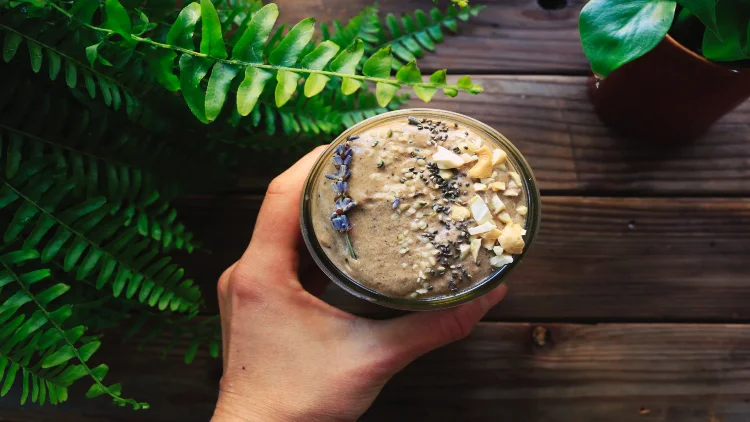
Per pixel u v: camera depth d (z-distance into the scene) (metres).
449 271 0.28
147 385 0.39
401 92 0.39
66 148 0.30
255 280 0.32
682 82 0.32
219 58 0.25
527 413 0.39
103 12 0.28
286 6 0.39
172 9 0.29
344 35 0.35
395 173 0.29
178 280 0.33
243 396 0.32
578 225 0.39
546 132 0.39
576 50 0.39
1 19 0.26
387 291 0.28
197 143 0.34
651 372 0.38
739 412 0.38
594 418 0.38
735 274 0.38
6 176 0.28
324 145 0.34
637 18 0.27
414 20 0.39
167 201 0.34
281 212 0.32
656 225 0.38
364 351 0.31
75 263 0.30
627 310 0.38
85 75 0.27
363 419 0.39
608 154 0.39
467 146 0.29
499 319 0.39
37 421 0.39
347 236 0.29
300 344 0.32
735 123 0.38
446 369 0.39
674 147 0.38
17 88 0.28
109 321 0.35
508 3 0.39
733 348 0.38
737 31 0.28
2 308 0.28
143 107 0.30
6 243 0.28
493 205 0.28
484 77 0.39
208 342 0.39
